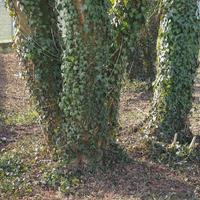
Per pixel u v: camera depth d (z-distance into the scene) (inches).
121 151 296.8
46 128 294.8
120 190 262.5
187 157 304.8
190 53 319.9
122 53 284.4
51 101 289.7
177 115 324.8
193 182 279.6
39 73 285.7
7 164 289.4
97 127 275.7
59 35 284.0
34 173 280.4
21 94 503.8
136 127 359.9
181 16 314.0
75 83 268.8
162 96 325.1
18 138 349.4
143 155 310.3
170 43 317.7
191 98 329.7
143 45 514.0
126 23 282.5
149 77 513.0
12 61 700.7
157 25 498.0
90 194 257.4
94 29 265.0
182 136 327.9
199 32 327.0
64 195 257.0
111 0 283.4
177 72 319.3
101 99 273.7
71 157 279.3
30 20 277.9
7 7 286.4
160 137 326.0
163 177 282.5
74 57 266.8
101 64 270.5
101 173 277.3
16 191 260.2
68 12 263.7
